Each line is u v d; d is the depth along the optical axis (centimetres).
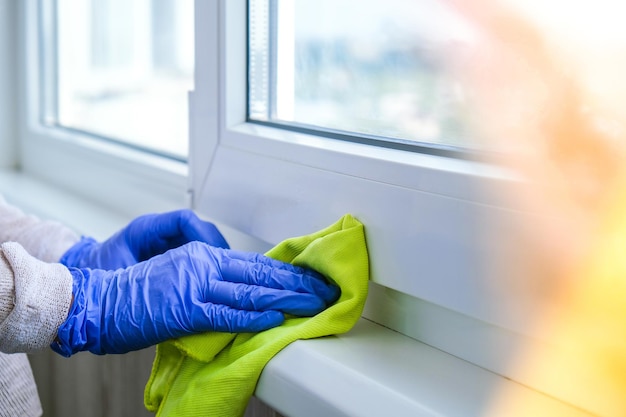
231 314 59
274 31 79
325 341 59
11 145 147
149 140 113
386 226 59
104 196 118
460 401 50
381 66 67
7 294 59
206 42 81
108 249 77
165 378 64
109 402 97
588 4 46
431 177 55
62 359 109
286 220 71
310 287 62
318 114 75
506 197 50
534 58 50
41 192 128
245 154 77
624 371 46
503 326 51
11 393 78
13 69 144
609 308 45
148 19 112
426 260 56
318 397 51
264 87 80
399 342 60
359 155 62
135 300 60
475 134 56
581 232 46
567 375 49
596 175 46
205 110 83
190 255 63
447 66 59
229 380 56
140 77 115
